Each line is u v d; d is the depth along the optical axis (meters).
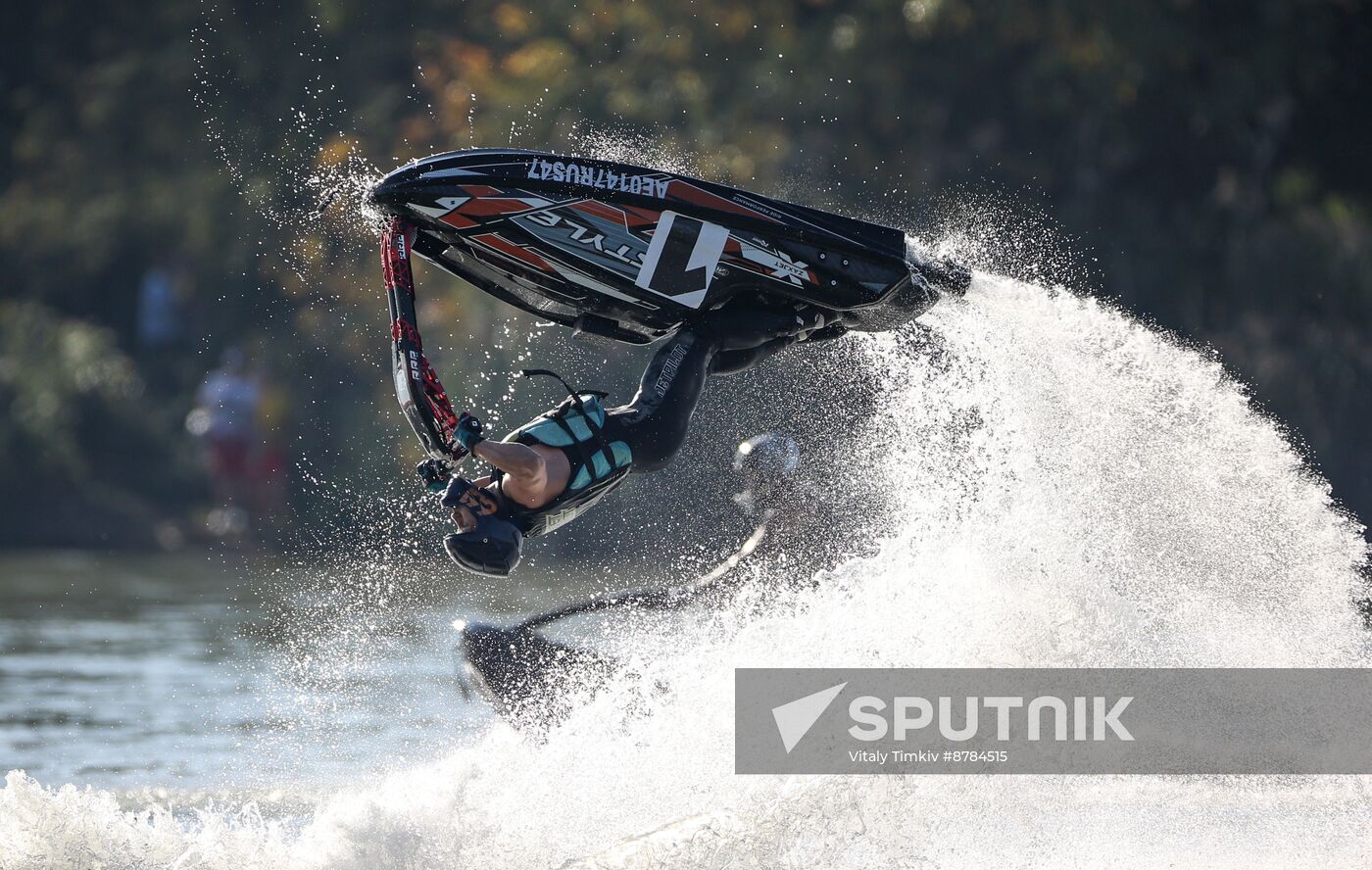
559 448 25.67
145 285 109.25
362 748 35.69
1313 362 83.56
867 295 27.38
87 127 114.00
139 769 33.41
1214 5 84.25
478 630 32.25
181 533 92.12
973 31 85.31
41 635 53.50
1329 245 85.69
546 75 90.44
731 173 86.56
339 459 92.75
